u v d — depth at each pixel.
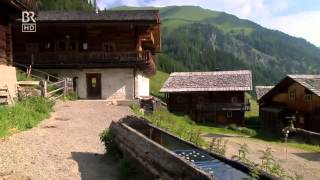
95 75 33.09
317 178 15.41
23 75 26.52
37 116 16.81
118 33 34.12
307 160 19.88
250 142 29.19
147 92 41.56
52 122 16.73
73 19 32.78
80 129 15.57
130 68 32.84
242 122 53.50
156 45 41.62
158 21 34.19
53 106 21.12
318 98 39.69
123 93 32.84
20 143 12.13
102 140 12.02
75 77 32.97
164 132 11.62
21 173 9.29
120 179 9.54
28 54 32.44
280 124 42.62
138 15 33.91
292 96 43.50
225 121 54.06
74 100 28.08
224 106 53.31
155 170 8.28
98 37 34.19
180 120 35.78
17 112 15.77
